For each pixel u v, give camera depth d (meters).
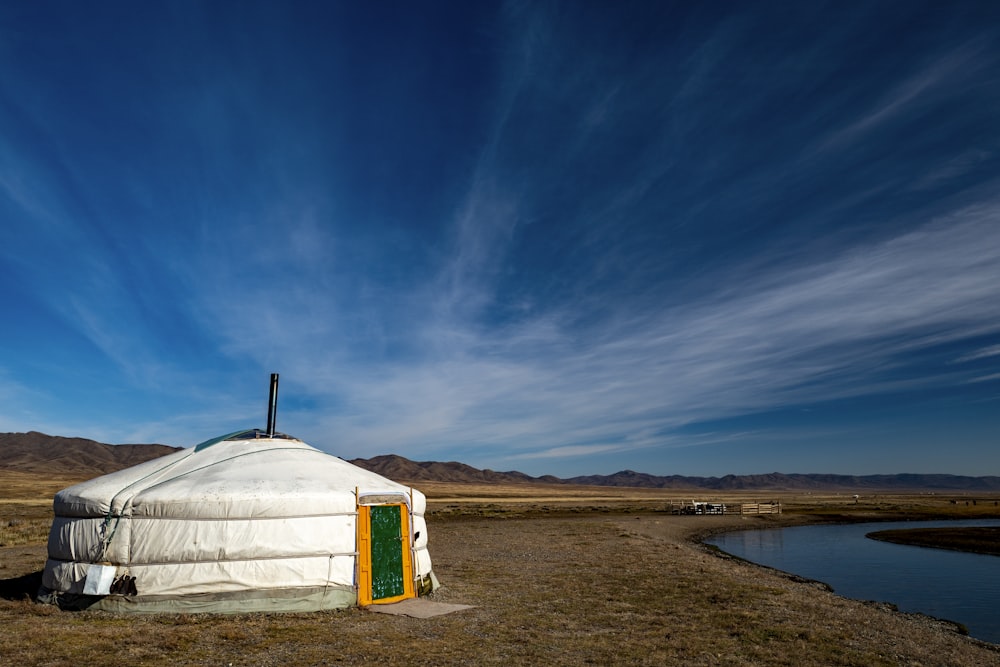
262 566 12.71
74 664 8.72
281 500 13.03
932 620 15.95
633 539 30.61
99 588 11.92
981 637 14.58
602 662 9.65
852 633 12.20
